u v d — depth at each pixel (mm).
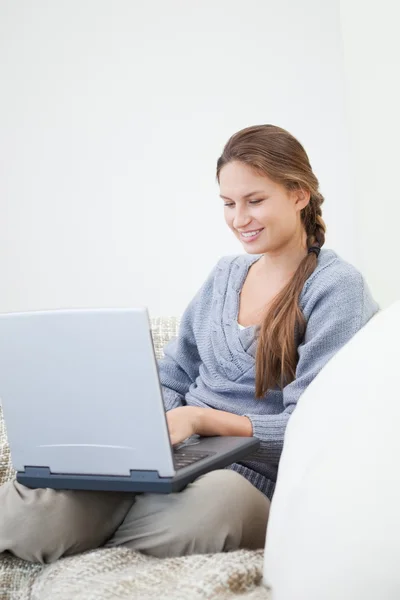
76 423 1649
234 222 2084
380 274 2752
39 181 3654
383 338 1524
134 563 1600
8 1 3611
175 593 1381
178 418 1887
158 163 3541
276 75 3381
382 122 2711
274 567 1346
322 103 3342
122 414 1602
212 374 2156
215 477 1678
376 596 1155
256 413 2062
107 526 1740
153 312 3598
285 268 2131
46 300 3691
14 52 3629
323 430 1421
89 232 3631
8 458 2143
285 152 2047
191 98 3480
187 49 3469
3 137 3664
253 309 2156
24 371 1676
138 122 3543
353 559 1187
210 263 3531
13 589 1682
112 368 1591
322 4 3314
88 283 3648
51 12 3584
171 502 1671
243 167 2039
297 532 1299
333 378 1529
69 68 3590
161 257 3572
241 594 1400
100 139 3588
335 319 1989
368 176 2752
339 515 1241
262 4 3371
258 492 1723
